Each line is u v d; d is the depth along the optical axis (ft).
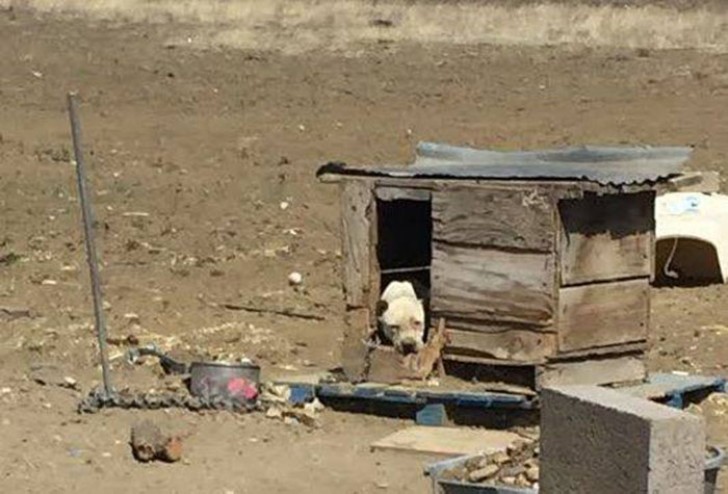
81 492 31.32
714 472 28.45
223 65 113.39
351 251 38.73
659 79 102.63
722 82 100.48
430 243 41.01
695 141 79.92
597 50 118.11
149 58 117.39
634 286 37.42
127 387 39.24
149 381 40.09
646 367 39.04
